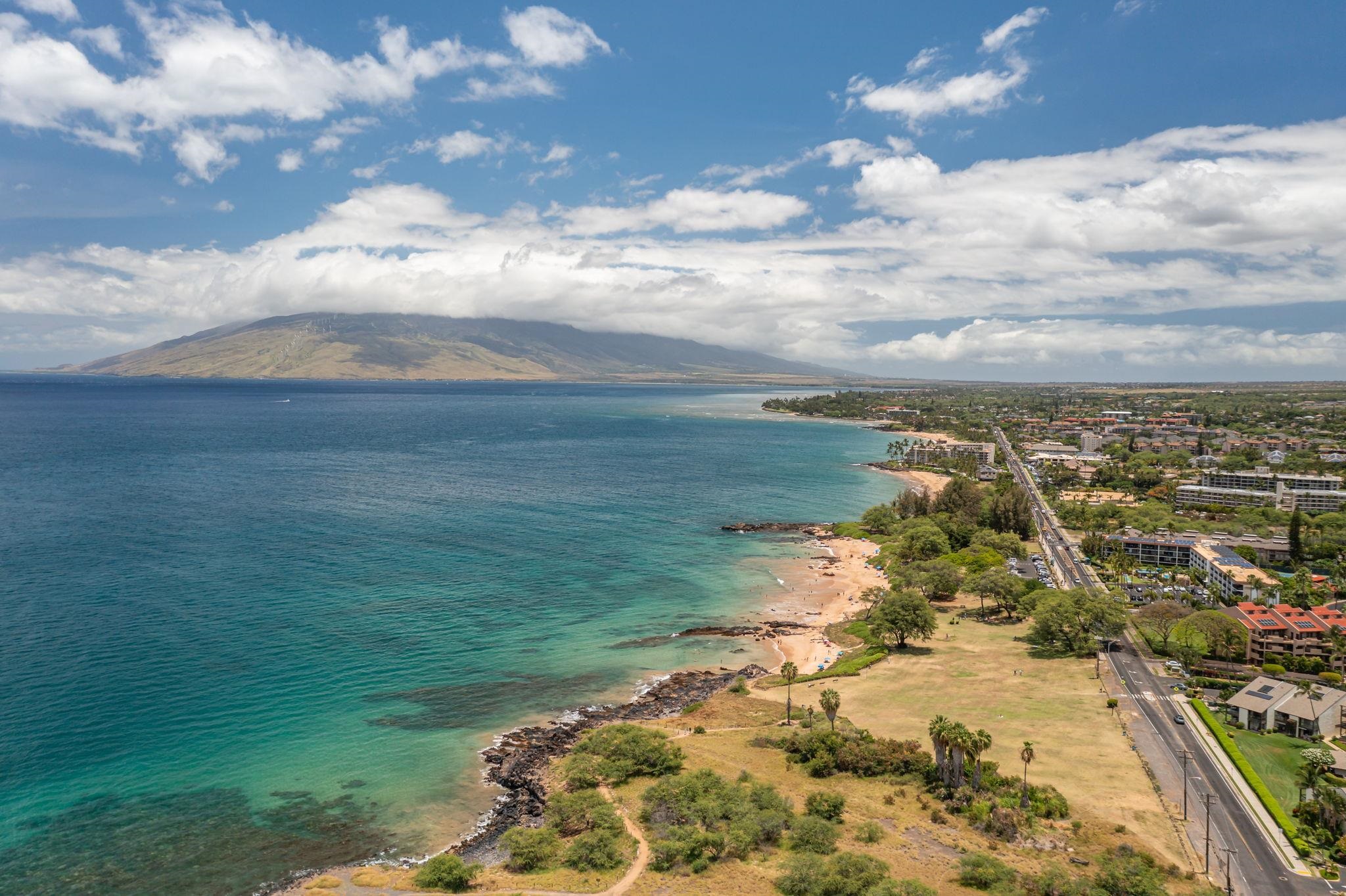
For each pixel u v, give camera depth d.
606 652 164.50
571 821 100.94
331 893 86.31
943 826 97.75
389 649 157.62
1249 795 104.56
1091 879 84.62
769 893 84.44
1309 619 158.88
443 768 115.81
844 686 146.12
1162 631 164.88
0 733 117.38
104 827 98.38
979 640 171.50
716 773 110.25
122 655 146.38
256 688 136.88
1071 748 118.44
